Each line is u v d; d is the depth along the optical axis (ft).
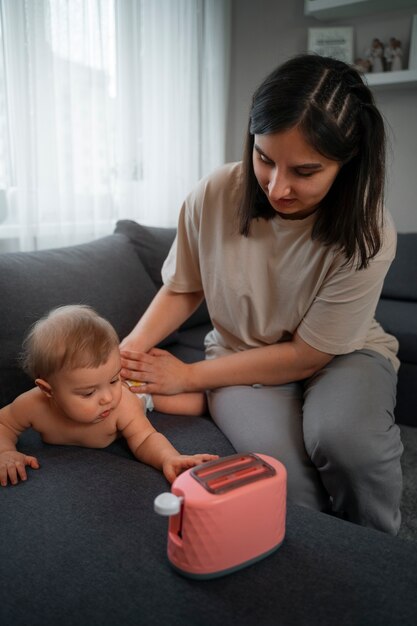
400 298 7.77
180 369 3.98
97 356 3.00
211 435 3.77
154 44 7.38
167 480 3.00
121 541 2.46
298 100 2.75
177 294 4.40
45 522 2.58
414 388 6.26
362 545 2.49
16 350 3.80
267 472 2.42
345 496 3.32
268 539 2.37
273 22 9.34
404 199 8.93
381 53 8.42
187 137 8.32
